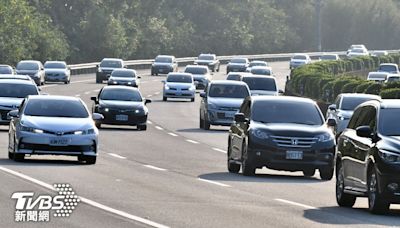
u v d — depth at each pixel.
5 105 73.31
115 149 62.56
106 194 36.72
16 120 51.38
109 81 145.25
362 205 38.06
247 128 48.88
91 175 44.31
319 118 50.19
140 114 82.69
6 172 43.75
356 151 36.06
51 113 52.03
